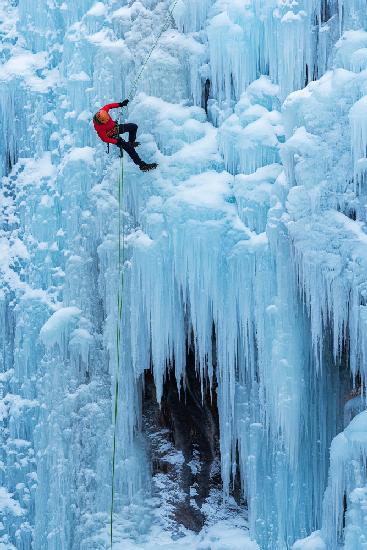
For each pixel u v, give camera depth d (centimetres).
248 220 1381
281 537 1385
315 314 1267
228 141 1423
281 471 1385
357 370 1369
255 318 1362
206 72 1498
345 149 1223
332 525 1240
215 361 1578
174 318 1459
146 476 1619
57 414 1631
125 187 1508
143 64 1542
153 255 1435
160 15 1547
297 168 1259
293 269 1308
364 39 1245
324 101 1235
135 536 1574
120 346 1548
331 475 1227
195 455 1627
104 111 1403
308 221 1249
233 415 1442
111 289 1541
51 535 1609
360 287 1205
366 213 1210
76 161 1614
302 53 1366
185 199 1412
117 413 1583
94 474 1602
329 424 1397
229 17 1443
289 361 1326
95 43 1628
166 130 1475
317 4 1359
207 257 1393
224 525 1538
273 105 1415
